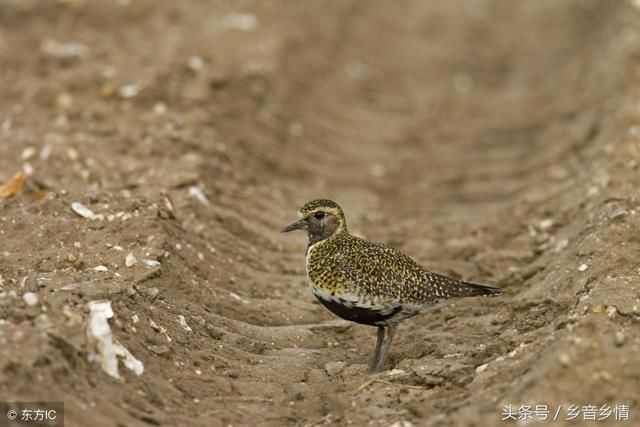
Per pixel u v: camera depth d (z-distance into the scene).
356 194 19.16
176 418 9.13
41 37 22.73
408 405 9.68
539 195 17.14
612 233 12.55
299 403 9.95
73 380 8.75
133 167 15.84
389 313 10.53
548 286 12.39
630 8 28.33
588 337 9.50
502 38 36.75
